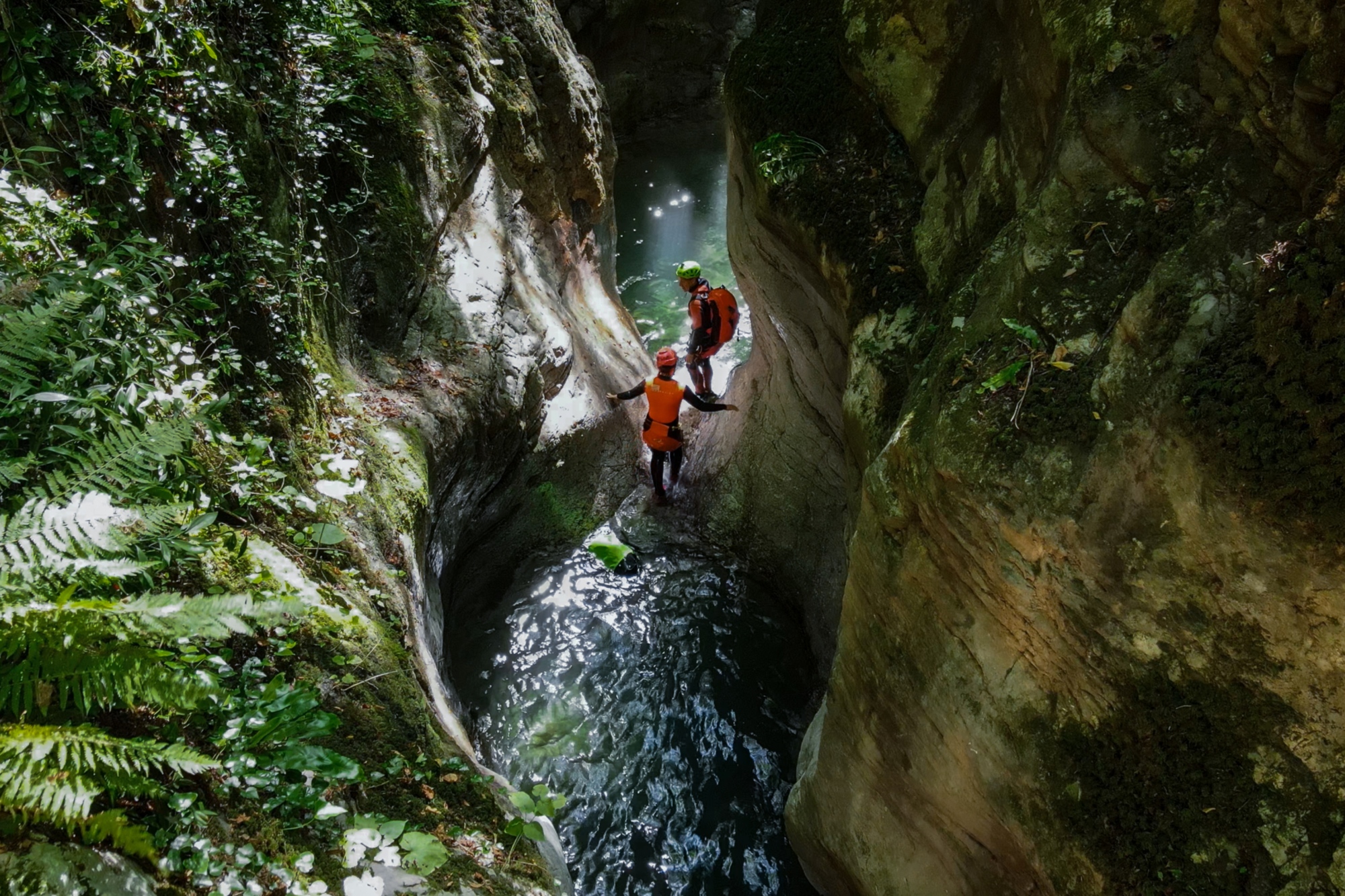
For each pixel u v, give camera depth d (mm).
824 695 5477
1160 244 2564
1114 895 2566
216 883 2221
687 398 6652
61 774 1854
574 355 7414
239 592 3020
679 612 6422
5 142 3104
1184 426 2289
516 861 3191
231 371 3725
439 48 6773
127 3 3477
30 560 2098
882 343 4125
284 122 4754
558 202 8188
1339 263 2016
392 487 4609
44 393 2500
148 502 2754
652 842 4922
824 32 5191
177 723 2508
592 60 14297
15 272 2791
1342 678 2121
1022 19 3562
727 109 5836
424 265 5910
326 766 2629
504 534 6613
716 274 11617
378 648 3586
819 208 4656
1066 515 2527
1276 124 2324
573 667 5953
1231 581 2254
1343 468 2000
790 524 6379
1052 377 2684
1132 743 2555
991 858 3215
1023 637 2805
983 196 3695
